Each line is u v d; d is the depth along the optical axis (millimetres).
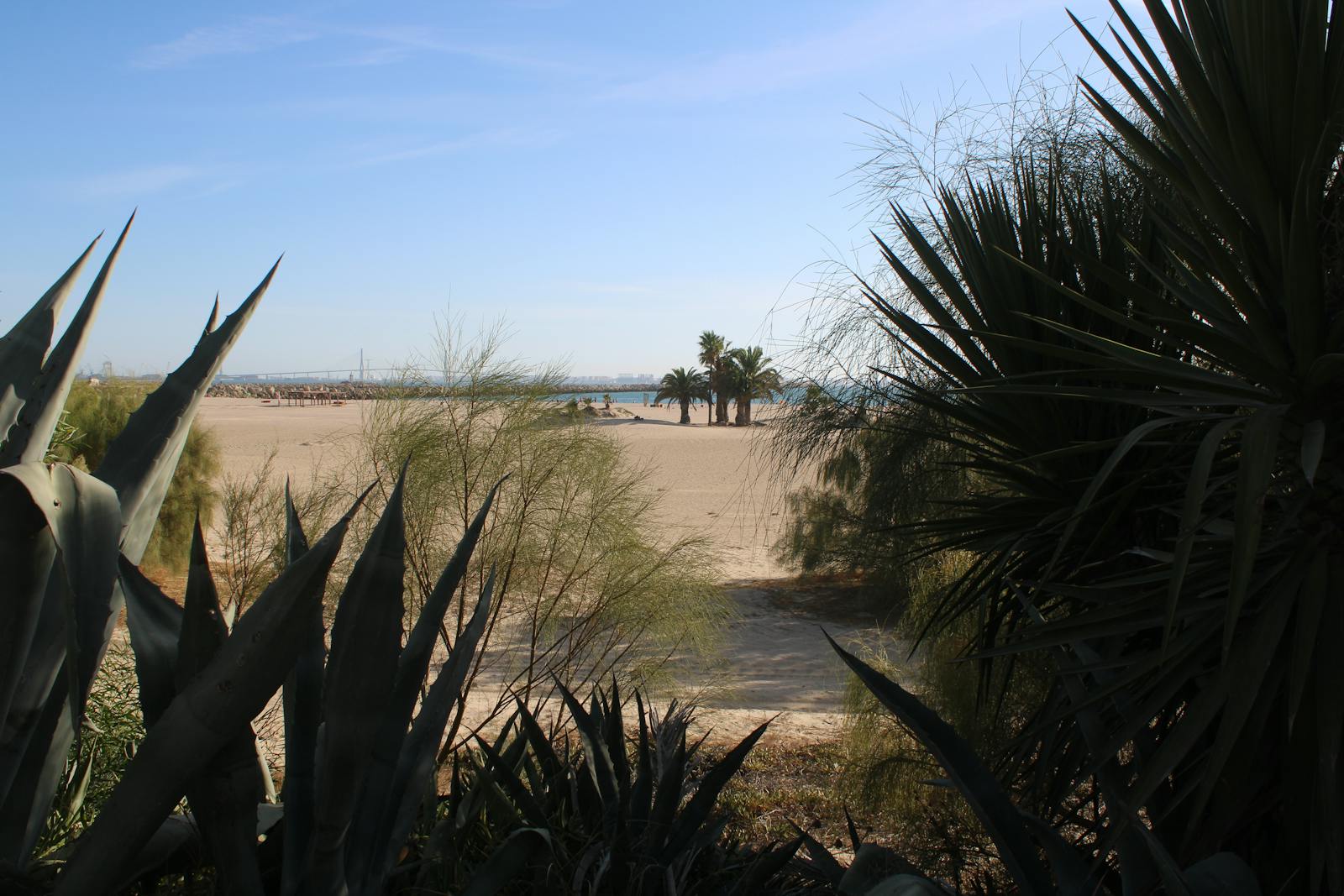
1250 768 2312
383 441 4664
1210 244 2512
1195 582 2449
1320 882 2178
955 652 4684
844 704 5691
